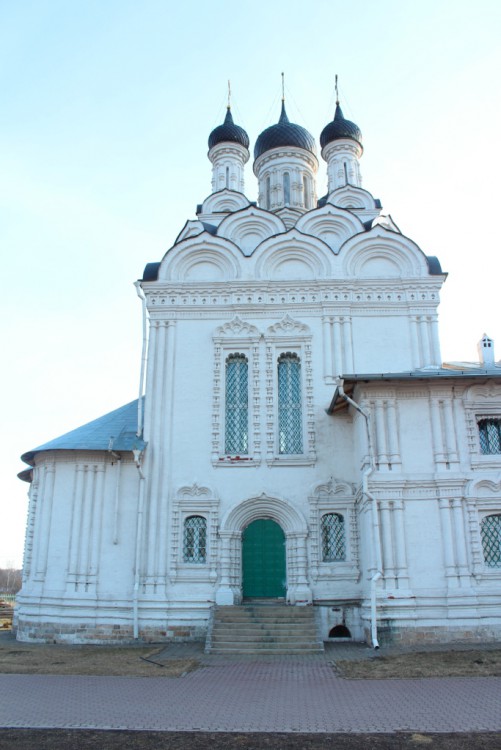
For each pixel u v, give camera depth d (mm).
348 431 19469
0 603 36156
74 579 18500
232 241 22172
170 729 8516
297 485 19047
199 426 19734
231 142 29562
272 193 28203
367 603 16750
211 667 13453
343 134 29016
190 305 20953
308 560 18359
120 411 21391
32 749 7656
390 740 7922
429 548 16625
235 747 7711
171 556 18484
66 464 19703
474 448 17375
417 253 21266
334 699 10164
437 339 20469
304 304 20797
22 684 11602
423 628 15945
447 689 10672
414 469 17219
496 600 16188
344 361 20188
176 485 19141
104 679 12062
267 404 19828
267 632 16047
